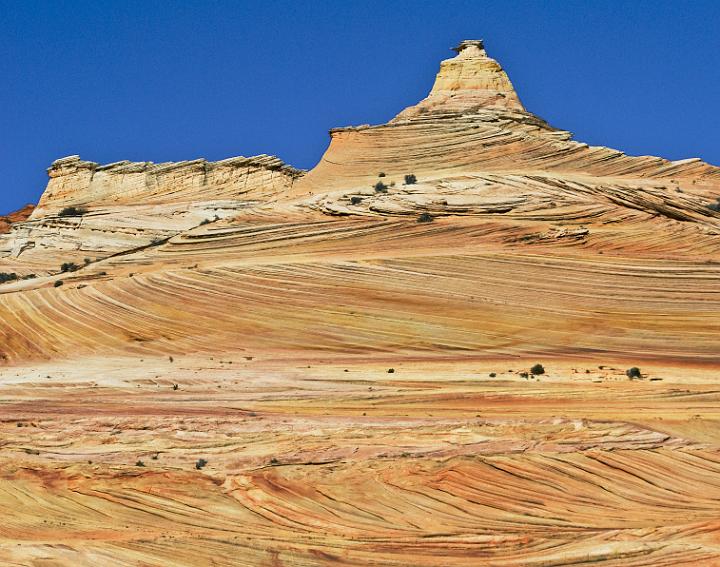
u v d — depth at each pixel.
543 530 57.72
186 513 61.22
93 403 74.62
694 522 57.44
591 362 79.75
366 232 96.38
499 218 95.94
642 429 62.81
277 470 62.28
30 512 62.16
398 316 87.75
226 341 87.81
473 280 89.56
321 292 89.56
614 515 58.56
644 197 95.56
